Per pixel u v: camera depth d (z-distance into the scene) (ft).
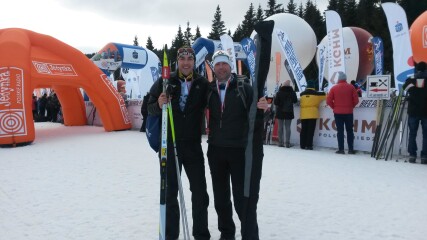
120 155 25.05
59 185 16.83
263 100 9.16
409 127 21.81
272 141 31.24
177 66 10.41
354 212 12.60
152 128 10.46
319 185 16.24
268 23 9.24
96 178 18.16
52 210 13.23
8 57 31.09
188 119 10.18
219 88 10.05
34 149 28.50
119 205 13.73
